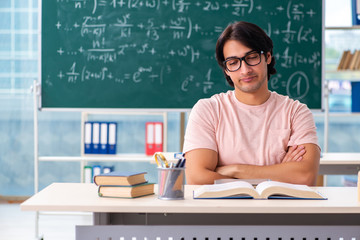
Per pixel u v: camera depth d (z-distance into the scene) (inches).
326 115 148.8
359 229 51.8
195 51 143.3
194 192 56.3
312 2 142.9
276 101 75.4
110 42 143.4
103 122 154.3
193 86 142.9
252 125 73.9
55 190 57.9
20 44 183.8
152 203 50.2
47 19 143.3
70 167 187.2
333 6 183.3
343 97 183.5
